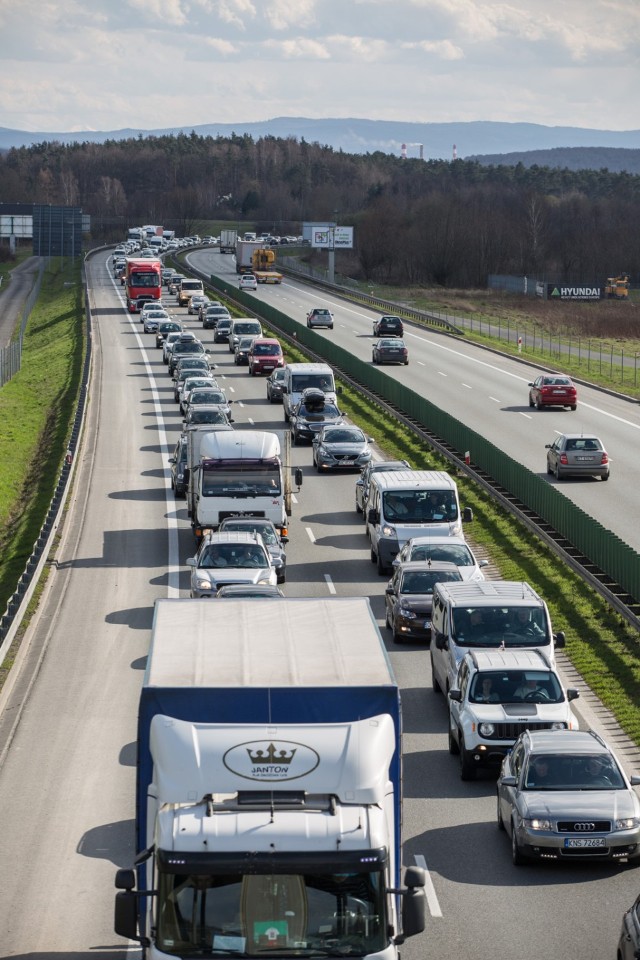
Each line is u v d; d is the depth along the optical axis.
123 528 66.25
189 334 137.38
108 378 123.81
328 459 80.75
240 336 143.25
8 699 39.62
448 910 25.16
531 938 23.89
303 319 173.38
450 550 49.81
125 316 180.62
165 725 19.44
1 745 35.53
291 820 18.09
